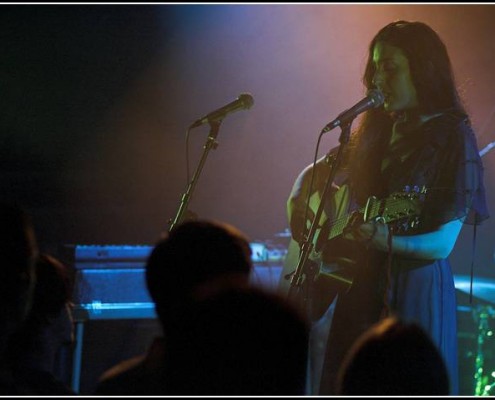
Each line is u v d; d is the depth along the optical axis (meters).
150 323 6.52
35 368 2.89
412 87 4.27
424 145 4.16
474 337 6.83
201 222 2.58
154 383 2.44
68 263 6.64
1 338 2.69
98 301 6.54
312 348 4.55
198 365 2.17
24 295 2.70
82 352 6.39
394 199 3.88
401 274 4.07
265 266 6.97
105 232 9.70
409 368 2.18
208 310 2.17
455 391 4.09
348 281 4.19
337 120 4.18
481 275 7.91
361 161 4.37
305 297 4.29
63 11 9.90
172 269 2.51
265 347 2.13
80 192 10.09
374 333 2.24
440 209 3.92
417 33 4.30
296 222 4.74
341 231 4.20
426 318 4.04
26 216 2.76
